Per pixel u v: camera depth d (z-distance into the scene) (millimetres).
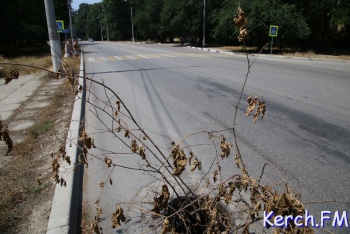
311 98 7145
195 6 35094
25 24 27312
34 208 2605
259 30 23312
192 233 2346
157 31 55969
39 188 2902
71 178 3043
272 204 1655
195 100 7098
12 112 6066
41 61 16297
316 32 26203
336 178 3311
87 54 25047
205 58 18734
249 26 22438
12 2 26188
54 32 11695
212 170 3463
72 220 2486
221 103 6785
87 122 5465
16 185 2975
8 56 24203
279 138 4543
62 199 2670
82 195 3033
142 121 5488
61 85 9164
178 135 4723
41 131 4676
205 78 10320
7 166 3434
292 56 20766
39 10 32562
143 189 3070
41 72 12555
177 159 2025
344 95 7469
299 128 5000
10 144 1946
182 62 16047
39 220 2445
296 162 3711
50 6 11375
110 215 2674
